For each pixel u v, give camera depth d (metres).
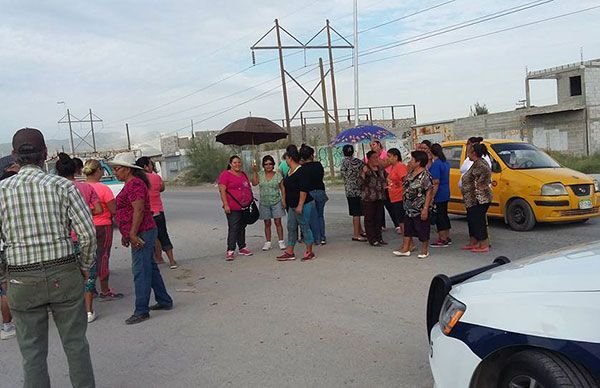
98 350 5.33
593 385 2.63
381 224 9.50
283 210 9.87
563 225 10.22
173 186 44.59
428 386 4.02
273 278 7.70
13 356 5.37
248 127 9.96
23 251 3.64
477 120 32.59
